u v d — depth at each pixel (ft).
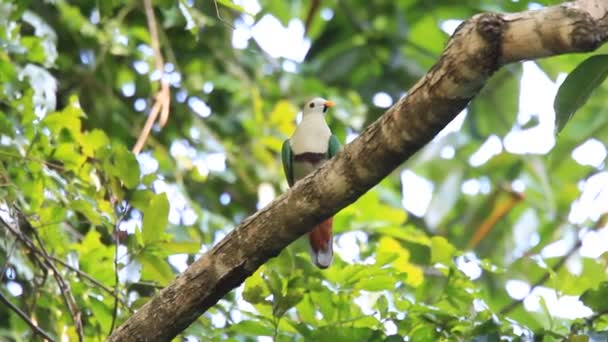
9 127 32.17
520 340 26.48
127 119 45.70
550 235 55.47
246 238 23.09
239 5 30.14
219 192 47.50
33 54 37.73
